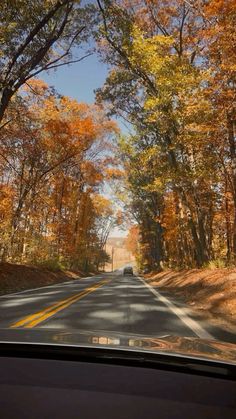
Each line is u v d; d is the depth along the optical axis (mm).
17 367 2885
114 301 15086
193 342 3748
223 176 21281
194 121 16750
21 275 28312
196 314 11727
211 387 2672
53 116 31250
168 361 2887
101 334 3850
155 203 46594
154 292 20359
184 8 22547
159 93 19000
